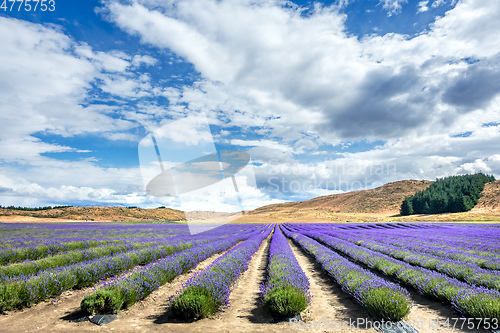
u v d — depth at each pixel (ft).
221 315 18.13
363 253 41.60
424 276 24.44
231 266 28.99
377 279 22.63
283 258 34.58
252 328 15.48
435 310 19.63
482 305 16.16
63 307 19.12
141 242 53.57
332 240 67.31
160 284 25.49
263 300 19.48
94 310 16.69
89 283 25.80
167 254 42.01
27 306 18.85
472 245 51.93
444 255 41.65
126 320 16.56
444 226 159.12
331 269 30.35
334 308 20.06
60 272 23.17
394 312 16.08
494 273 26.37
